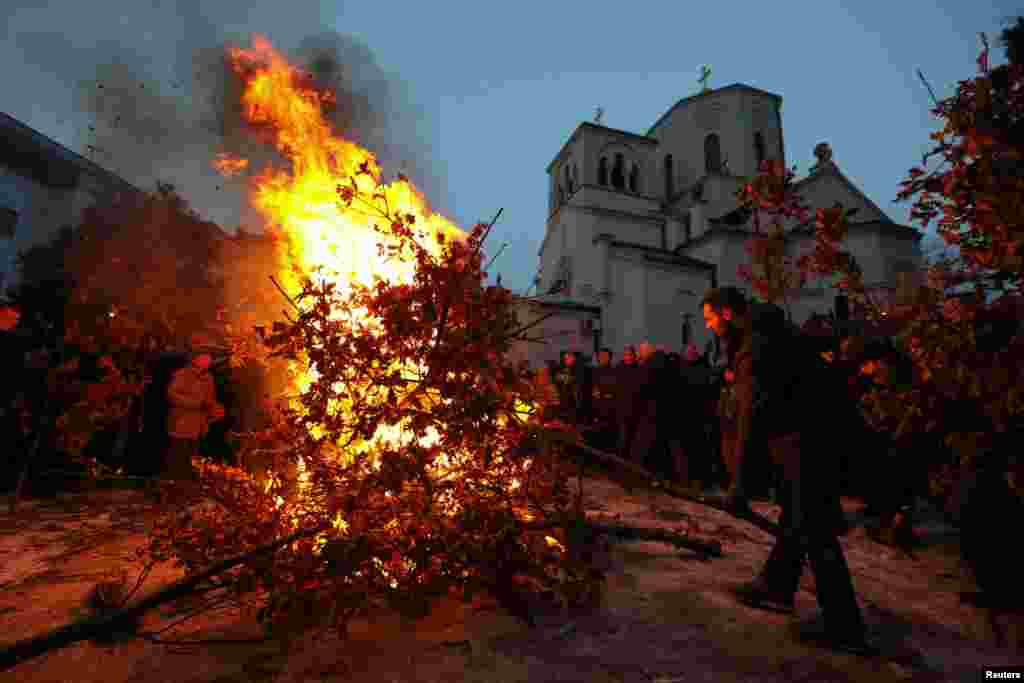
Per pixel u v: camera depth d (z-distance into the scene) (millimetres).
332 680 2002
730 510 2678
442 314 2992
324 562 2375
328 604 2320
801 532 2521
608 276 25969
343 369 2900
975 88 2932
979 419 3102
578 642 2377
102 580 2777
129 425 6117
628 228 30250
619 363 7883
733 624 2615
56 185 18750
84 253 11930
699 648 2355
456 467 2951
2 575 3045
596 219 29672
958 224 3125
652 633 2492
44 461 5250
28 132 17297
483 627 2492
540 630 2482
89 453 5785
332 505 2529
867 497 4781
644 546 3949
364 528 2525
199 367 5633
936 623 2740
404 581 2502
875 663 2262
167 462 5336
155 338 6250
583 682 2033
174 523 2773
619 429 7320
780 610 2775
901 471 4031
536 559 2762
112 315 5848
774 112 34281
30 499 5012
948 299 3135
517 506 2988
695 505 5609
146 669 2059
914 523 5020
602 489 6359
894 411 3338
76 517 4410
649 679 2074
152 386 6348
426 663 2152
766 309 2719
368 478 2541
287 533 2674
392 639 2365
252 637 2348
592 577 2756
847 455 2641
